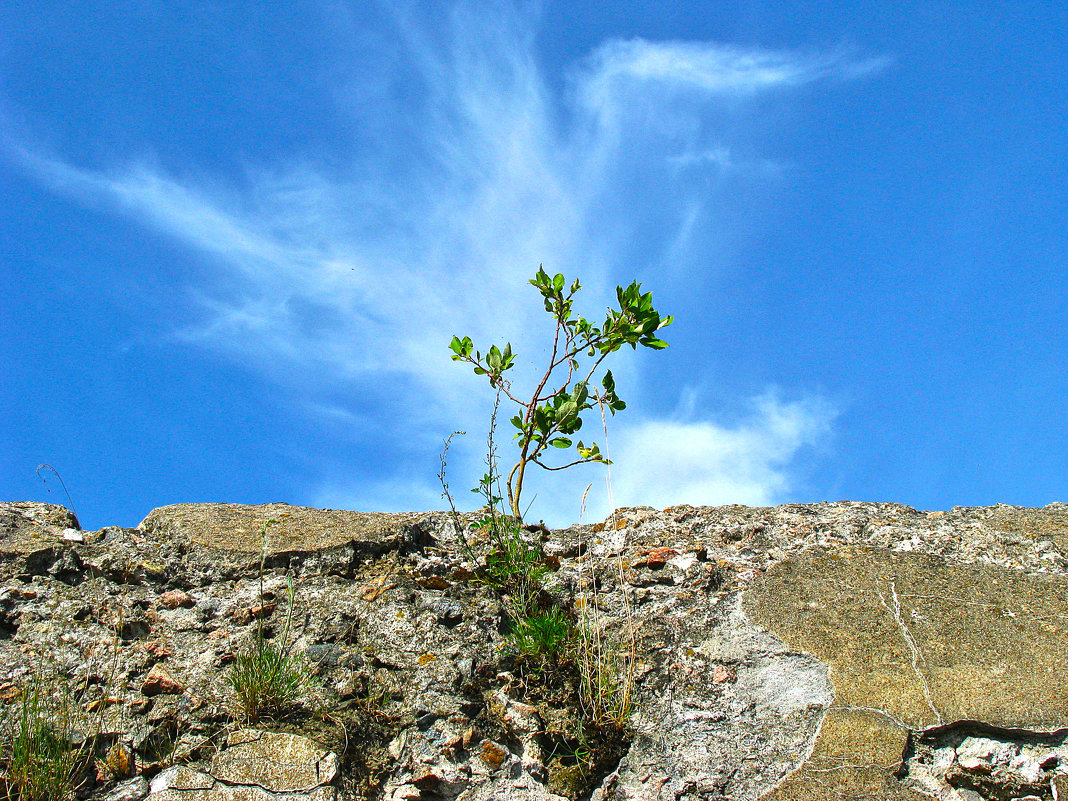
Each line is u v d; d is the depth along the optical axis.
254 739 2.88
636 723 3.04
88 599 3.47
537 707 3.05
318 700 3.04
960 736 2.75
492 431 3.98
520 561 3.70
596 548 4.13
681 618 3.51
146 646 3.29
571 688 3.12
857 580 3.57
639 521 4.35
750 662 3.21
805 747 2.81
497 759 2.89
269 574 3.68
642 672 3.23
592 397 4.13
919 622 3.25
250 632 3.36
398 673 3.15
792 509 4.39
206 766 2.82
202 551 3.77
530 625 3.23
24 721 2.77
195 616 3.45
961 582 3.49
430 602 3.43
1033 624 3.17
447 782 2.82
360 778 2.81
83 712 2.98
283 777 2.78
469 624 3.34
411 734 2.94
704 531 4.18
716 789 2.77
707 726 2.98
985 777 2.65
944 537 3.91
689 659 3.27
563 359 4.17
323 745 2.86
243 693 2.99
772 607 3.46
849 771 2.69
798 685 3.05
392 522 4.14
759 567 3.80
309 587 3.60
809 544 3.98
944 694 2.87
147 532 3.97
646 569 3.87
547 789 2.85
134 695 3.05
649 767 2.89
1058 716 2.72
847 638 3.21
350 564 3.77
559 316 4.17
